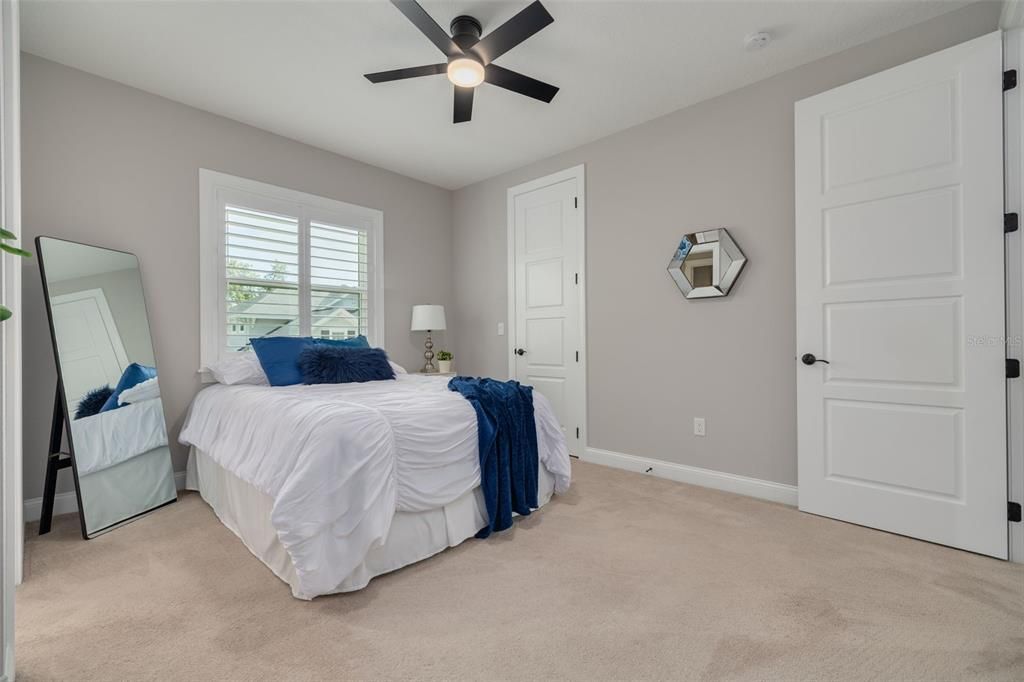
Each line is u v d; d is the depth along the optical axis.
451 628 1.59
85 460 2.38
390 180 4.34
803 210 2.61
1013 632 1.56
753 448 2.93
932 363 2.22
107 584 1.88
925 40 2.36
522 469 2.52
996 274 2.07
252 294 3.43
